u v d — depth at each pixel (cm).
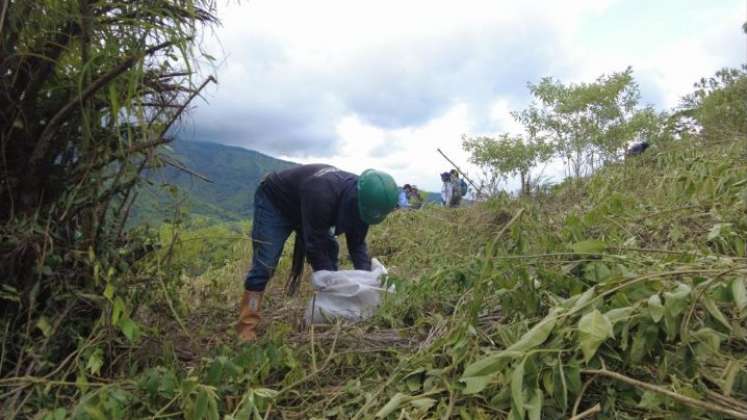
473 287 239
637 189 431
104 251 233
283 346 243
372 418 183
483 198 478
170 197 248
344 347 262
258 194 324
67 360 207
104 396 185
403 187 802
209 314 333
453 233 480
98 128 228
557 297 211
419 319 272
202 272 361
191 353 263
